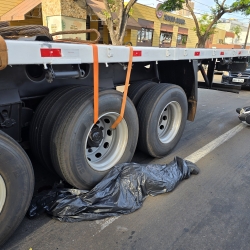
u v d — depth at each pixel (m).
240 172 3.41
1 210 1.85
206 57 4.10
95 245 2.06
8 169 1.79
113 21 11.27
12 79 2.21
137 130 2.96
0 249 1.97
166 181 2.78
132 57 2.61
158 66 4.18
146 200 2.65
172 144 3.74
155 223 2.33
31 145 2.58
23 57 1.71
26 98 2.40
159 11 21.33
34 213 2.30
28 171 1.95
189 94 4.12
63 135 2.22
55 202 2.31
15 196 1.88
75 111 2.23
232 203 2.70
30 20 13.28
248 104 8.00
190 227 2.31
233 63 5.52
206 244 2.12
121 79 3.34
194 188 2.95
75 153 2.29
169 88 3.35
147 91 3.29
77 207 2.29
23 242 2.05
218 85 5.24
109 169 2.74
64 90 2.50
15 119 2.27
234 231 2.29
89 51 2.14
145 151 3.43
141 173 2.68
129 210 2.44
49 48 1.85
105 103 2.42
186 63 3.85
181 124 3.82
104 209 2.36
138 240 2.13
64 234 2.15
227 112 6.82
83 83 2.85
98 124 2.71
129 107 2.76
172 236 2.19
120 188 2.53
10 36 2.12
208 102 8.16
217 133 5.00
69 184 2.64
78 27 11.36
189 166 3.23
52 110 2.37
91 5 11.92
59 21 10.51
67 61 1.99
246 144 4.45
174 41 24.86
